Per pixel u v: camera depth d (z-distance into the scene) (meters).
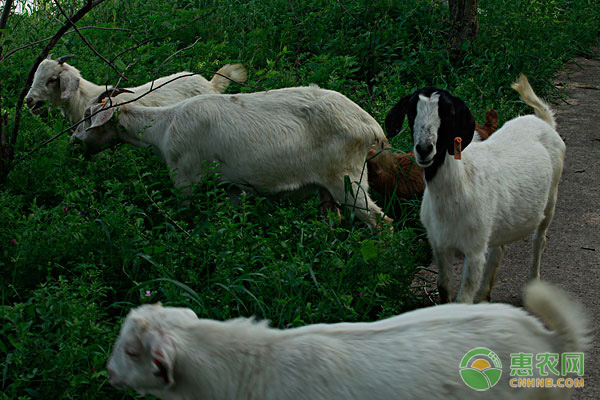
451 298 4.31
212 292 3.82
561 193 6.42
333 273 4.13
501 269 5.10
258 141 4.94
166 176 5.49
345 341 2.40
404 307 4.34
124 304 3.96
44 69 6.61
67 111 6.81
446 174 3.84
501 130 4.74
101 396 3.04
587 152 7.47
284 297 3.85
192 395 2.35
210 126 5.04
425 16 10.07
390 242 4.43
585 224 5.77
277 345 2.39
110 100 5.36
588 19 12.23
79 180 4.99
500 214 4.15
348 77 8.91
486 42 9.72
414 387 2.30
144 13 10.35
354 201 4.97
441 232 4.03
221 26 9.98
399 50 9.52
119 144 5.68
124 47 8.57
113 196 4.96
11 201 4.79
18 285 4.00
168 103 6.49
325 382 2.31
